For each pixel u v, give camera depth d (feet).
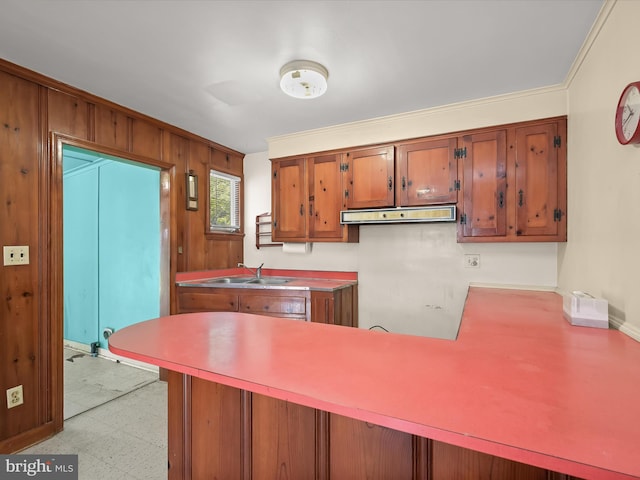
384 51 5.81
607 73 4.81
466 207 7.98
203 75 6.66
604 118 4.95
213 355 3.26
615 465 1.67
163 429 7.23
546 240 7.21
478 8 4.71
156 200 10.56
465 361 3.13
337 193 9.66
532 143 7.38
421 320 9.42
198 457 3.81
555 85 7.09
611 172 4.70
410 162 8.64
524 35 5.35
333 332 4.12
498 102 7.68
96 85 7.09
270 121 9.25
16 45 5.63
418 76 6.72
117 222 11.63
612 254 4.65
